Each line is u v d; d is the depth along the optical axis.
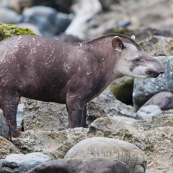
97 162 27.48
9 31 45.31
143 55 36.84
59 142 32.62
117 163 27.53
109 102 41.16
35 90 35.44
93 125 32.78
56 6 109.56
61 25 96.25
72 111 35.75
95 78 36.06
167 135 32.78
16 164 29.22
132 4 98.56
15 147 31.50
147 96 43.44
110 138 31.05
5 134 33.47
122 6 98.88
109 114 40.56
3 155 31.05
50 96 35.84
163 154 32.06
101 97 40.88
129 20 90.44
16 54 35.06
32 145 32.28
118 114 40.88
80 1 105.69
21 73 35.03
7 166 29.36
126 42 36.97
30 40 35.50
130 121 38.50
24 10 107.81
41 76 35.31
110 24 92.50
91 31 90.31
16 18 96.81
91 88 36.00
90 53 36.16
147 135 32.84
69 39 78.38
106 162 27.47
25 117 37.84
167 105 41.84
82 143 30.19
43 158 29.62
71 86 35.69
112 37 36.75
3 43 35.44
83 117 36.25
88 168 27.38
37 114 38.00
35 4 110.12
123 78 46.47
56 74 35.50
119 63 36.66
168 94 42.34
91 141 30.12
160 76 43.53
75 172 27.39
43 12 96.62
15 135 33.41
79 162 27.59
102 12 99.81
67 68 35.62
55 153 31.48
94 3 102.44
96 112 39.03
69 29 93.19
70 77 35.66
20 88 35.12
